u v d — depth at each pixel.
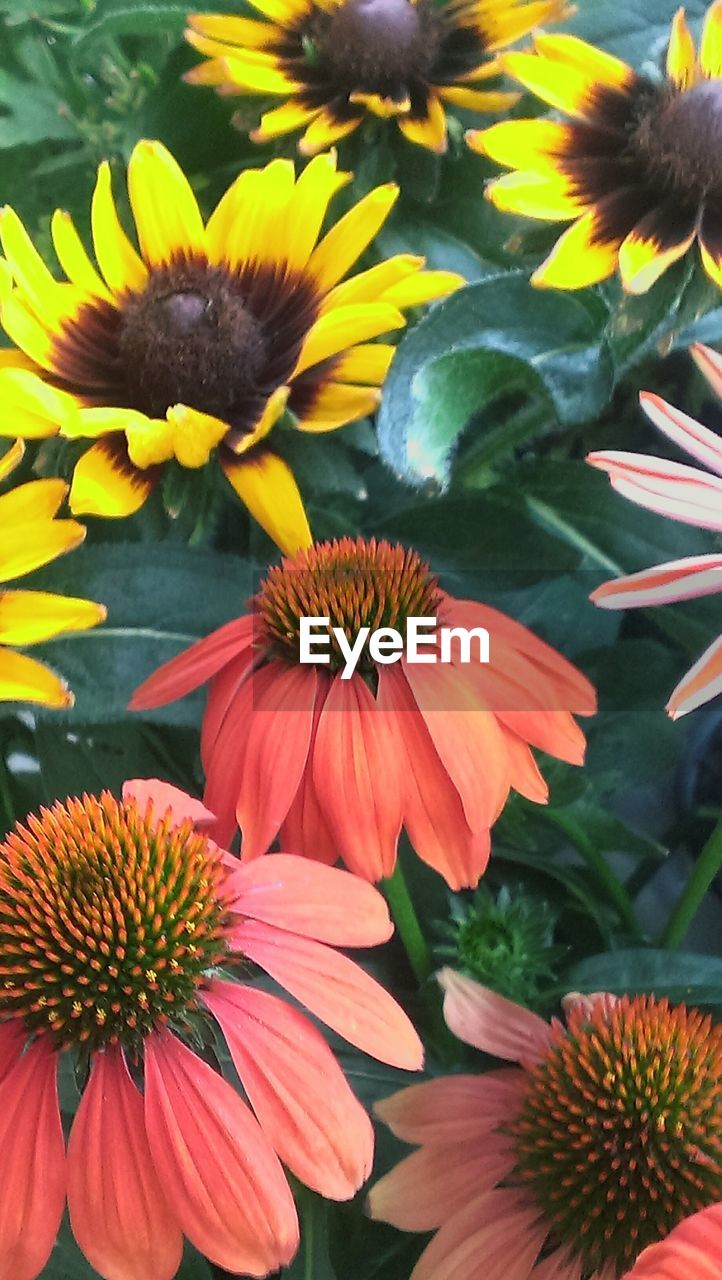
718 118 0.26
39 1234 0.21
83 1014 0.22
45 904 0.22
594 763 0.33
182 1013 0.23
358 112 0.29
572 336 0.28
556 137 0.27
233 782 0.25
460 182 0.30
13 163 0.36
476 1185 0.24
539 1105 0.24
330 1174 0.21
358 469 0.33
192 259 0.29
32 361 0.27
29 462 0.29
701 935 0.34
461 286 0.27
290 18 0.30
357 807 0.24
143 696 0.27
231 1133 0.21
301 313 0.28
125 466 0.26
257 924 0.24
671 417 0.26
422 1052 0.23
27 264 0.27
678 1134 0.23
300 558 0.26
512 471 0.33
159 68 0.35
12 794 0.33
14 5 0.36
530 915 0.29
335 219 0.30
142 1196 0.21
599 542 0.32
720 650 0.25
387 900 0.27
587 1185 0.23
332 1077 0.22
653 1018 0.24
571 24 0.32
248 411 0.27
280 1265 0.21
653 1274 0.19
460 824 0.24
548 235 0.28
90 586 0.28
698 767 0.36
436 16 0.29
